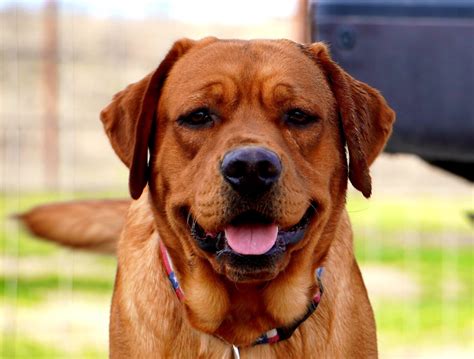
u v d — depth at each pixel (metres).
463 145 6.36
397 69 6.38
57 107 12.97
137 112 5.01
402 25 6.36
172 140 4.82
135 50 13.15
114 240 6.52
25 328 9.12
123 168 14.13
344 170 5.02
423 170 13.49
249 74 4.75
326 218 4.82
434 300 9.89
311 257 4.86
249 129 4.60
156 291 4.98
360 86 5.16
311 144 4.76
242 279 4.50
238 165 4.34
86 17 12.64
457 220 11.80
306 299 4.87
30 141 13.91
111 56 13.20
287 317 4.83
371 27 6.41
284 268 4.71
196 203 4.54
